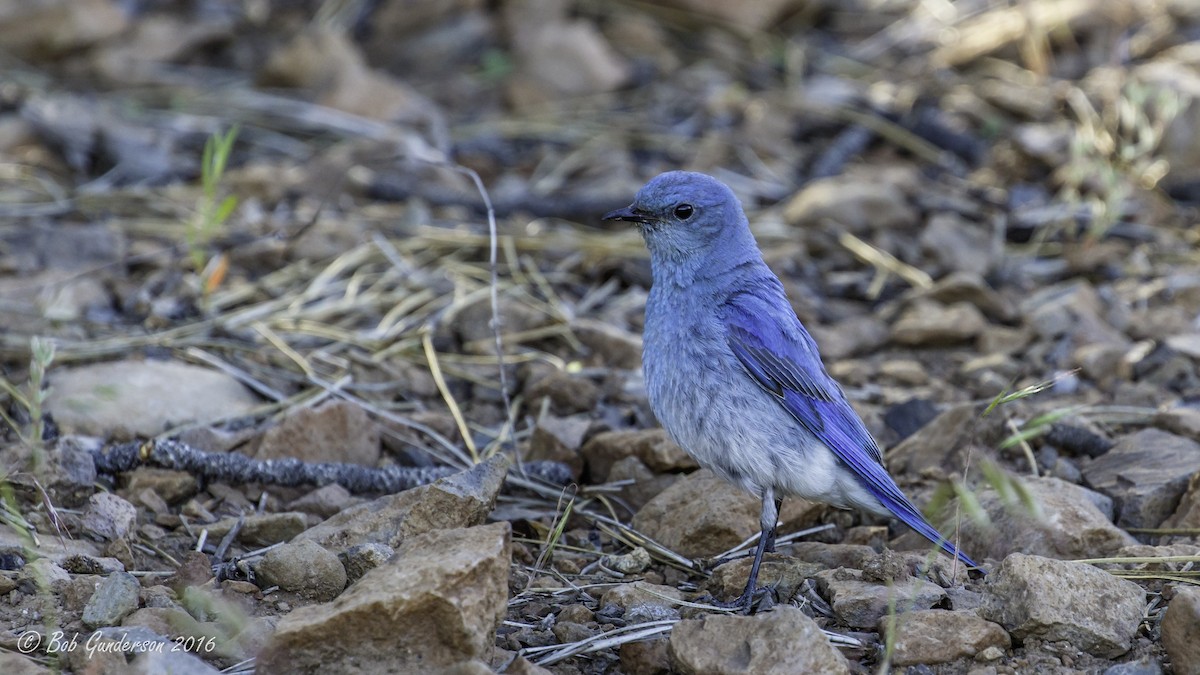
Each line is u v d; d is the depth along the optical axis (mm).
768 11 19953
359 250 13914
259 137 16922
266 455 10055
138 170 15578
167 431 10445
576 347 12539
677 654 7234
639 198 9188
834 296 13961
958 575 8438
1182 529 9305
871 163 16938
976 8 20406
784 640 7109
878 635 7809
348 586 8164
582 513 9805
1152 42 18688
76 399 10461
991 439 10492
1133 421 11219
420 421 11023
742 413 8664
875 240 14930
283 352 11852
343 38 18375
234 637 7480
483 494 8602
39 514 8789
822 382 8828
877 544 9508
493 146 17188
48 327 11984
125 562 8469
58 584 7879
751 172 16578
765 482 8734
